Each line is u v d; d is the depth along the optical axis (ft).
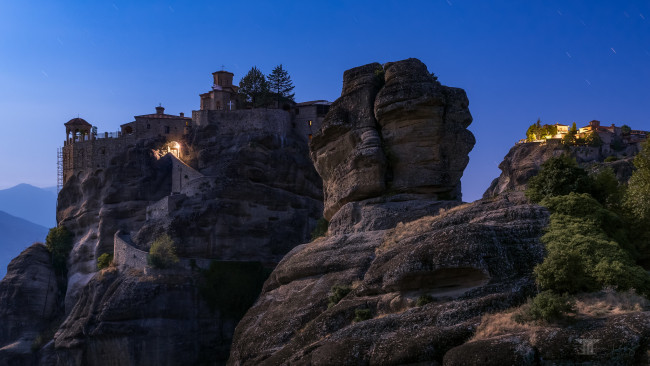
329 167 216.95
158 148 372.58
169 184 364.17
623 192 162.50
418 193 196.24
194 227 325.42
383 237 173.68
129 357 286.87
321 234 265.13
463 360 102.22
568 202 143.13
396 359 112.27
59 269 374.63
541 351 98.78
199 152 364.38
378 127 205.46
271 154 355.36
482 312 116.57
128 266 321.52
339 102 215.10
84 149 388.16
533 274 122.72
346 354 119.34
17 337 345.10
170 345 290.35
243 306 312.29
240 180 340.80
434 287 131.34
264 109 369.71
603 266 119.44
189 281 305.73
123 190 362.74
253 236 333.83
